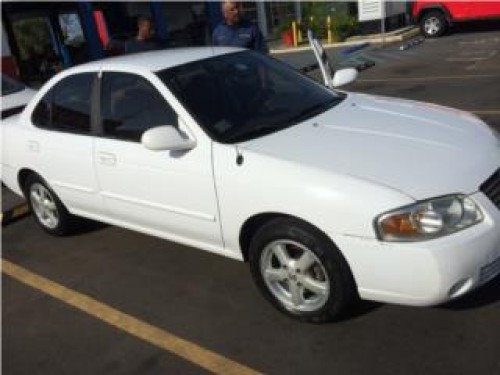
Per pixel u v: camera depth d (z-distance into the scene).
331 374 3.17
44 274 4.89
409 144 3.51
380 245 3.07
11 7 14.04
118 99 4.45
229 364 3.40
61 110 4.99
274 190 3.40
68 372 3.56
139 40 8.04
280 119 4.04
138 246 5.09
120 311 4.14
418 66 12.80
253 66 4.57
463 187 3.13
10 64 13.96
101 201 4.70
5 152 5.55
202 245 4.11
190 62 4.42
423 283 3.03
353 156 3.41
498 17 16.56
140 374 3.44
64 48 15.38
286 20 22.89
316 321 3.55
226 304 4.00
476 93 9.09
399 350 3.25
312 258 3.40
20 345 3.92
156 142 3.70
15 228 6.02
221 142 3.78
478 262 3.03
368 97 4.58
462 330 3.32
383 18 19.38
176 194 4.01
